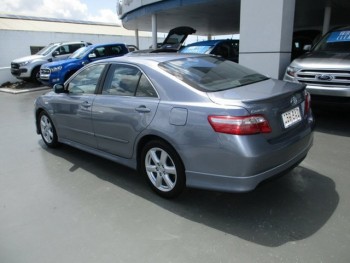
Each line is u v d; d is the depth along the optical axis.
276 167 3.10
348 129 6.05
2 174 4.62
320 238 2.86
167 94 3.47
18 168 4.82
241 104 2.93
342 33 6.99
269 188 3.81
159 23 15.88
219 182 3.09
